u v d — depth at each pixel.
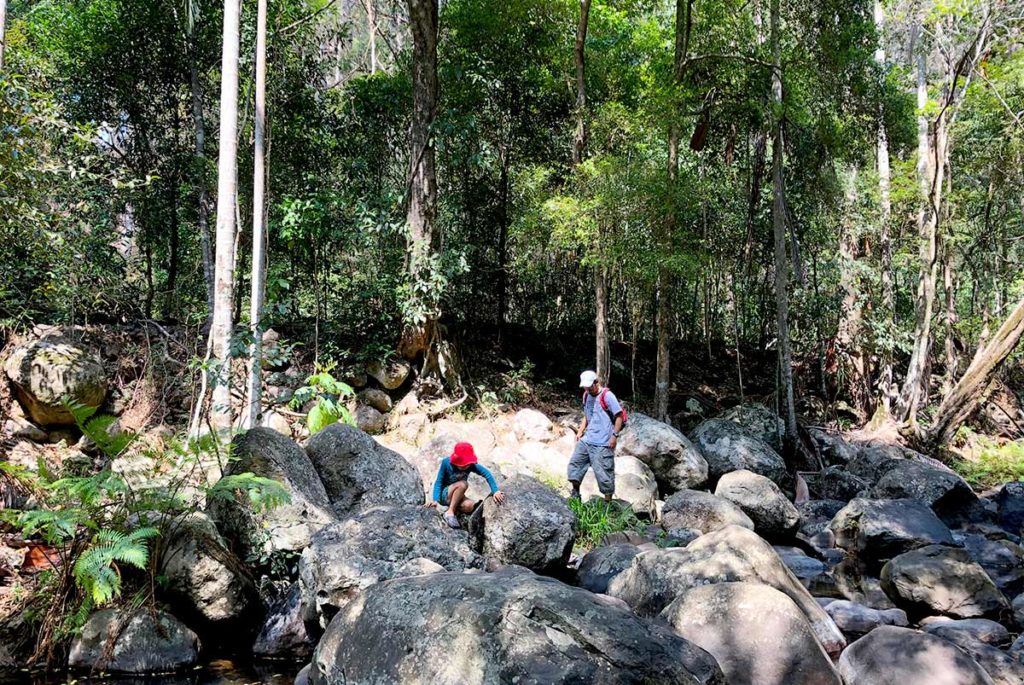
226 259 8.59
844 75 13.57
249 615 5.70
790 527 9.58
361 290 12.70
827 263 16.64
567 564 7.00
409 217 12.11
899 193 15.77
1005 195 16.88
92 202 11.63
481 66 13.52
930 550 7.08
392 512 5.87
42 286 10.16
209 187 12.97
